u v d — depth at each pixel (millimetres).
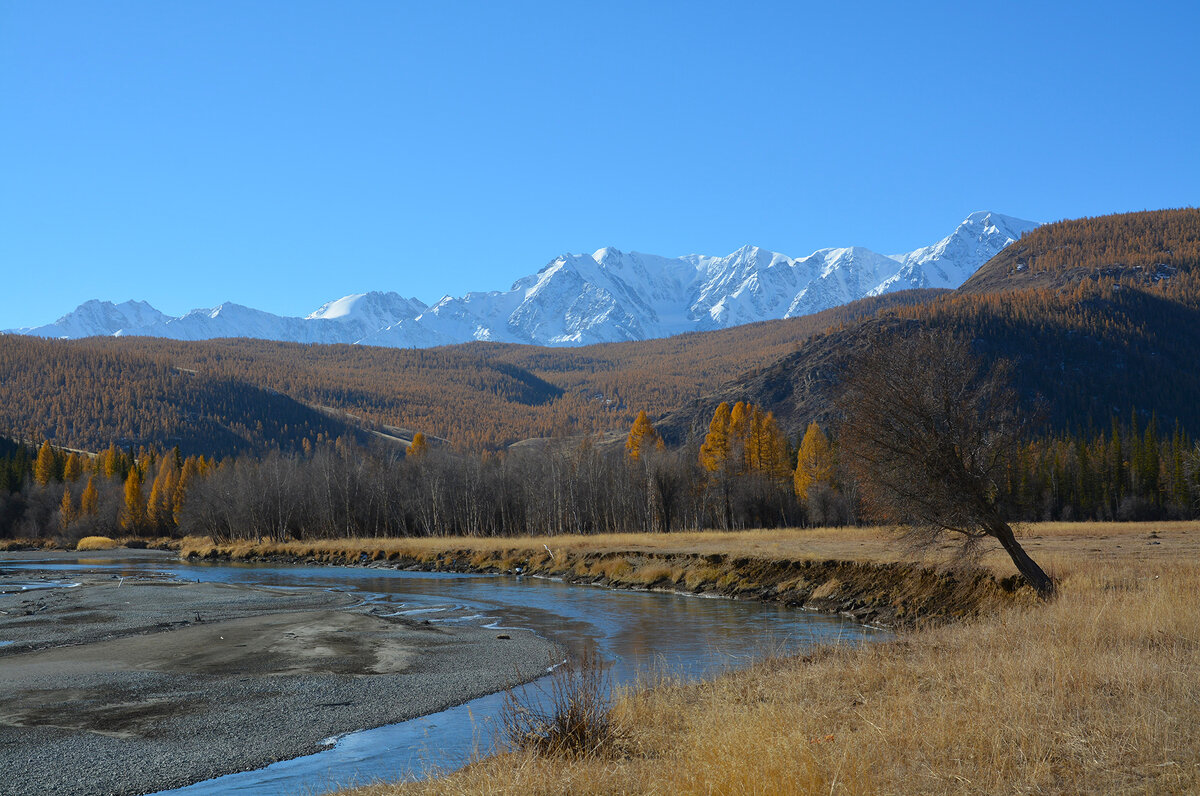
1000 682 11305
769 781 7551
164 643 26047
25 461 142000
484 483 92688
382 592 42812
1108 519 95688
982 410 23156
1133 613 15352
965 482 22469
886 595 29500
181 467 134500
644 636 25547
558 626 28906
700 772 8141
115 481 126375
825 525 78438
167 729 16031
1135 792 7305
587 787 8727
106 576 58500
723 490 80750
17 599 40969
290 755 14289
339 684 19922
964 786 7645
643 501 86000
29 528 120375
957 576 27469
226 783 12852
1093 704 9922
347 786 11992
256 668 22000
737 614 30406
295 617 31812
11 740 15359
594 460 90500
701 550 46250
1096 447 105125
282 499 95938
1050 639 13969
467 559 61125
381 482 94000
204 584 47969
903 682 12664
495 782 9195
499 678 20266
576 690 11844
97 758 14250
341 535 94125
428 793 9523
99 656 23922
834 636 23906
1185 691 9789
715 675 16875
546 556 54969
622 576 44781
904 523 23828
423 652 24141
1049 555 28656
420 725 16078
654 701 13102
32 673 21516
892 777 8055
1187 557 28781
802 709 11320
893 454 22875
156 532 117625
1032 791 7480
